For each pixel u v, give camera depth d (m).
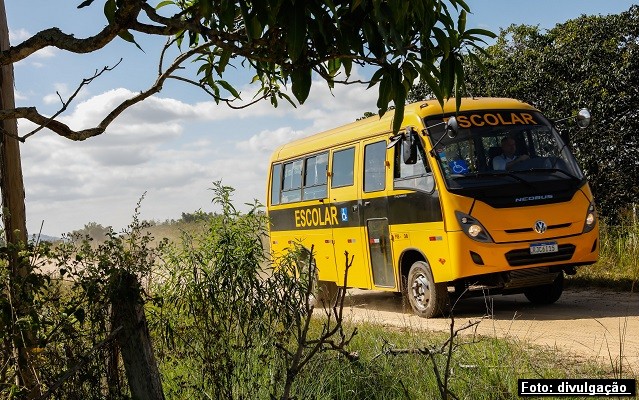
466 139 12.63
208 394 6.51
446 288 12.68
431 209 12.55
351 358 3.55
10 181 6.05
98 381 5.52
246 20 3.69
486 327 11.23
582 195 12.49
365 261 14.58
